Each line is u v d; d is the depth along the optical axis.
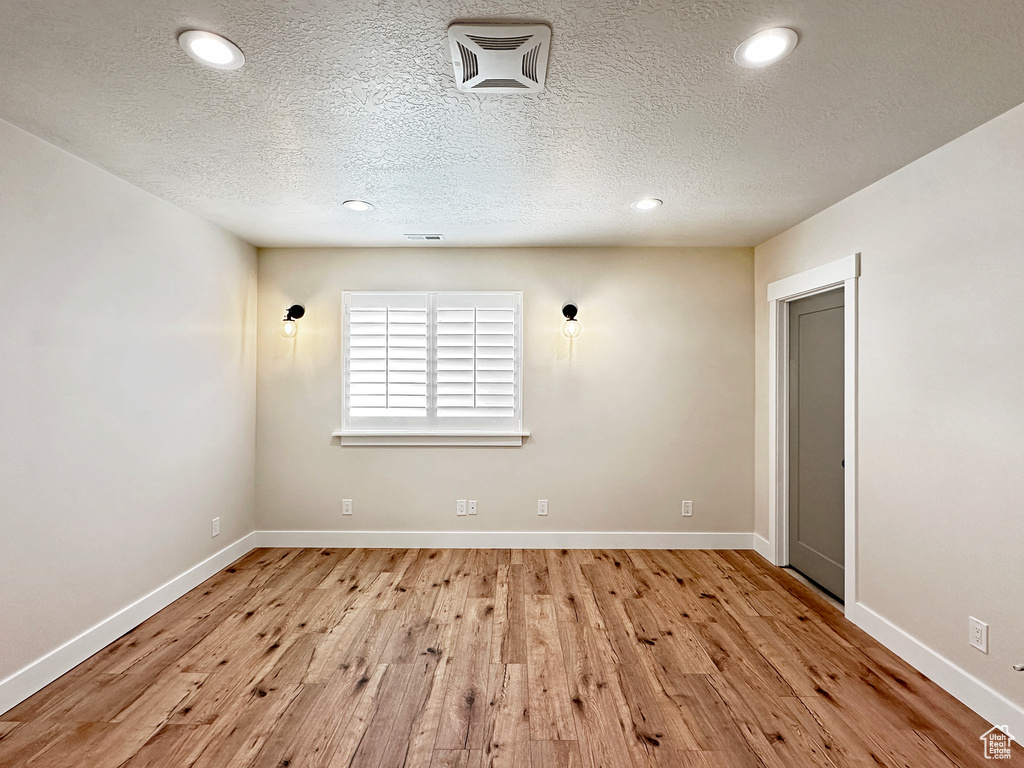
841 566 2.95
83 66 1.58
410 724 1.89
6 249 1.94
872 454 2.54
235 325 3.55
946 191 2.10
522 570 3.41
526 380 3.85
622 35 1.43
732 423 3.85
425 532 3.86
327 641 2.48
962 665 2.02
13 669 1.98
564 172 2.42
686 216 3.08
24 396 2.02
